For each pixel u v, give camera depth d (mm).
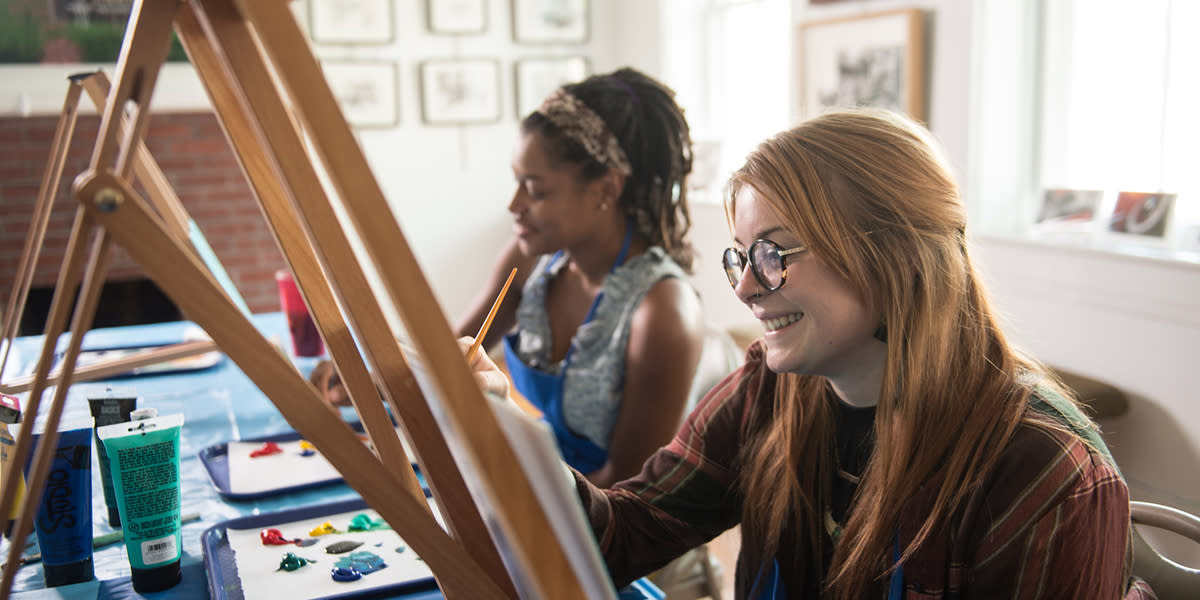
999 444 860
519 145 1604
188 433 1523
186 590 979
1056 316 2693
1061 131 2975
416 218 4859
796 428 1042
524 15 4883
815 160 891
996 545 846
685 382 1538
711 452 1156
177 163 4324
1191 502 2316
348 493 1257
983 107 3014
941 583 887
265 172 762
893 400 907
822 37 3623
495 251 5051
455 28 4762
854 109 953
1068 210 2857
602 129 1557
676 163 1636
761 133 4527
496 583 744
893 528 912
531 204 1622
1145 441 2436
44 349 598
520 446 547
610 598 573
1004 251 2861
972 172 3051
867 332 918
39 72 4113
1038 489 833
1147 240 2576
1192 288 2264
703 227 4316
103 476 1102
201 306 597
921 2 3166
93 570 1016
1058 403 901
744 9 4578
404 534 679
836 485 1033
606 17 5094
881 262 881
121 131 1399
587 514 1062
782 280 903
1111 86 2805
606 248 1643
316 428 640
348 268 695
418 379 672
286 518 1146
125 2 4188
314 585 970
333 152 529
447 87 4793
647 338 1541
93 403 1129
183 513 1189
